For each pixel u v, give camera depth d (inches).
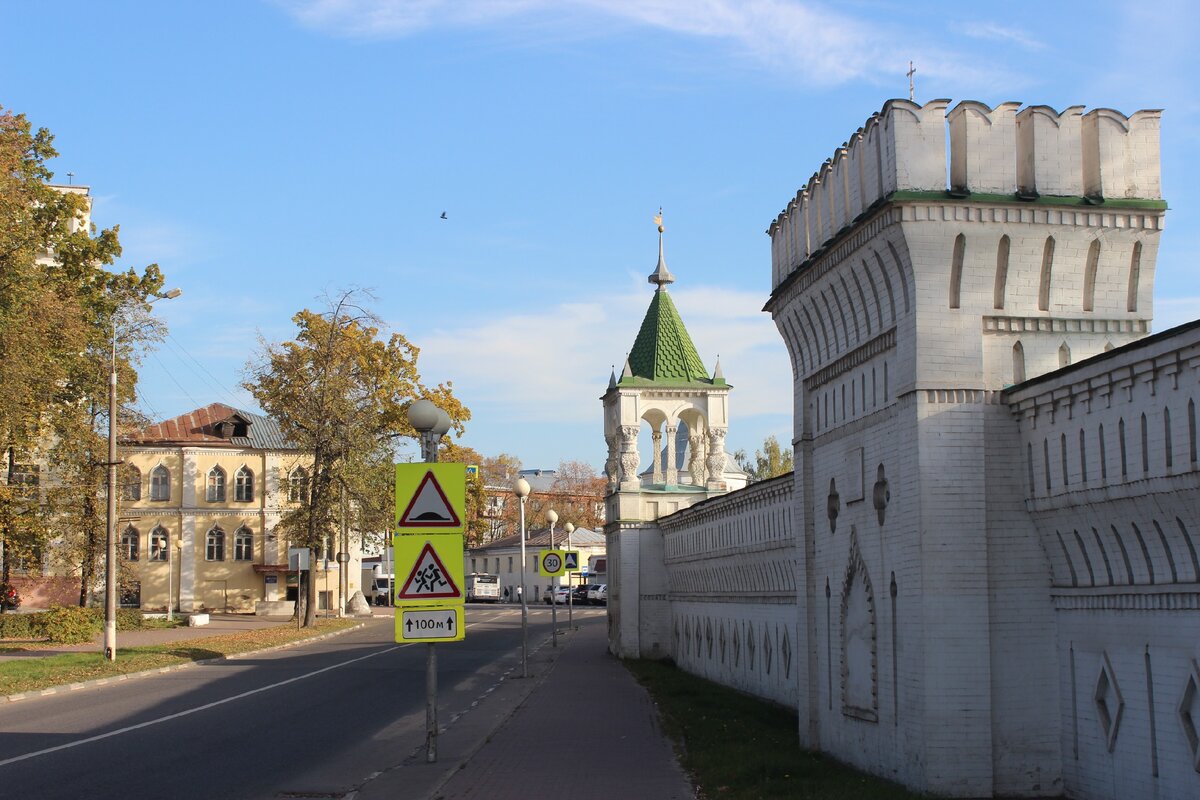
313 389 2465.6
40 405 1935.3
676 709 1015.6
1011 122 604.1
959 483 586.6
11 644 1875.0
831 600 730.2
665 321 1770.4
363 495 2527.1
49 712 1010.7
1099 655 540.7
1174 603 487.2
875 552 651.5
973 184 598.2
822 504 751.7
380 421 2669.8
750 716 963.3
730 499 1201.4
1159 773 495.5
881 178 619.2
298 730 891.4
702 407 1734.7
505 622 2896.2
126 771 692.1
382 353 2775.6
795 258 775.7
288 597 3277.6
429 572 711.1
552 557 1758.1
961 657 576.7
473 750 777.6
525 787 634.2
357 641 2101.4
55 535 2139.5
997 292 602.5
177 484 3216.0
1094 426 526.6
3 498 1916.8
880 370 651.5
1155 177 611.8
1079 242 605.0
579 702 1089.4
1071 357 603.5
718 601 1300.4
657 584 1679.4
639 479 1808.6
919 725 580.7
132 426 2297.0
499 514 5846.5
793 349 799.1
